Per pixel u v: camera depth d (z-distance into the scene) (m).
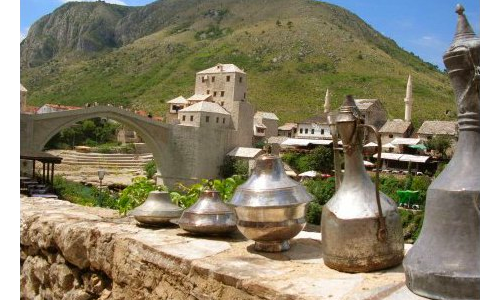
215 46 148.00
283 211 3.88
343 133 3.50
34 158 27.98
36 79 162.88
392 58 134.12
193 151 54.28
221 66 61.88
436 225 2.73
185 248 4.21
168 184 52.88
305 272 3.43
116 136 82.00
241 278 3.27
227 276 3.37
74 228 5.05
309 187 28.45
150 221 5.18
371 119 55.91
